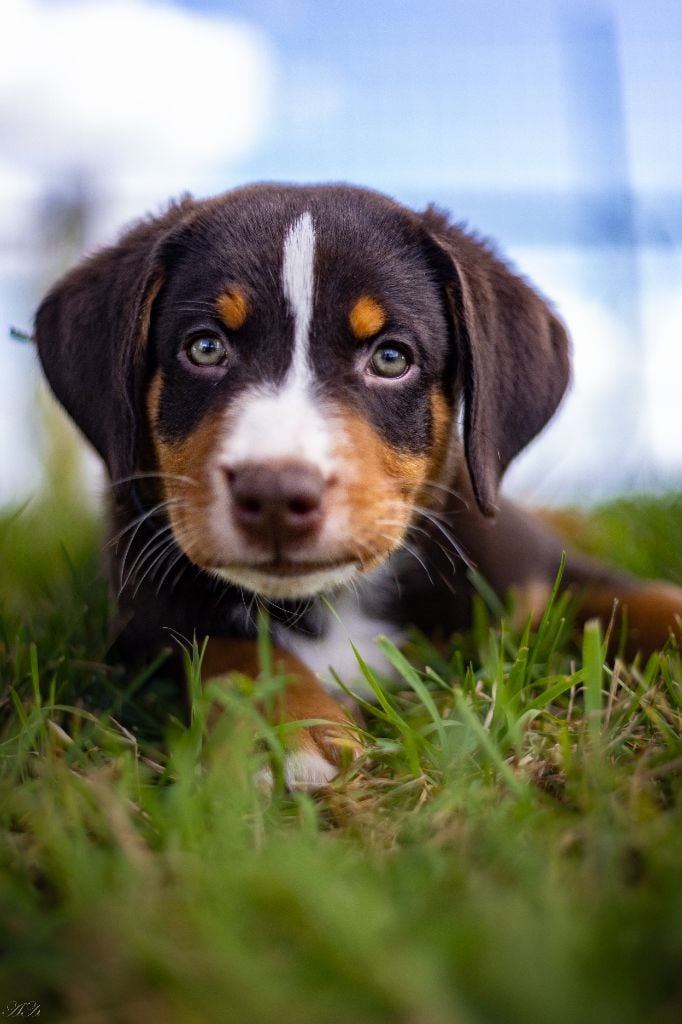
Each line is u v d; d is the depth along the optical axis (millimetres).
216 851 343
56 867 341
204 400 453
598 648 408
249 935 311
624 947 301
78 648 491
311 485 418
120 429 472
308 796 381
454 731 402
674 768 378
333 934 303
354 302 458
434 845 346
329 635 490
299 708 419
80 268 507
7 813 369
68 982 306
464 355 485
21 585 606
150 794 372
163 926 315
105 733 410
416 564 500
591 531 690
